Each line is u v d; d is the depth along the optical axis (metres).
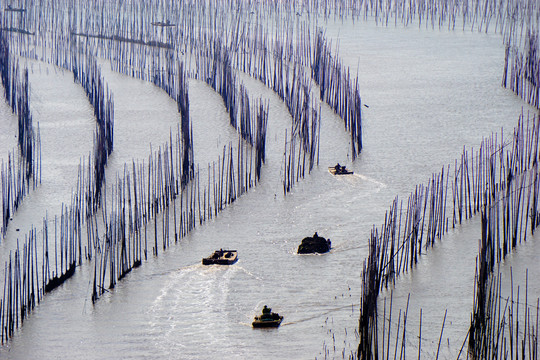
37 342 195.75
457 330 195.75
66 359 188.00
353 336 193.38
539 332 188.38
